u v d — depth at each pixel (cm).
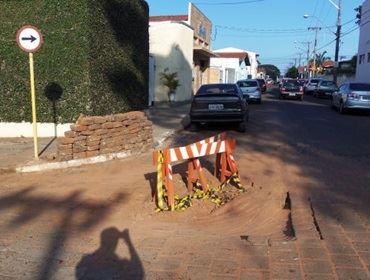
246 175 888
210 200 727
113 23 1377
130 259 485
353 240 531
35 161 946
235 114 1503
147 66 1747
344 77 5559
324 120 1958
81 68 1230
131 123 1094
